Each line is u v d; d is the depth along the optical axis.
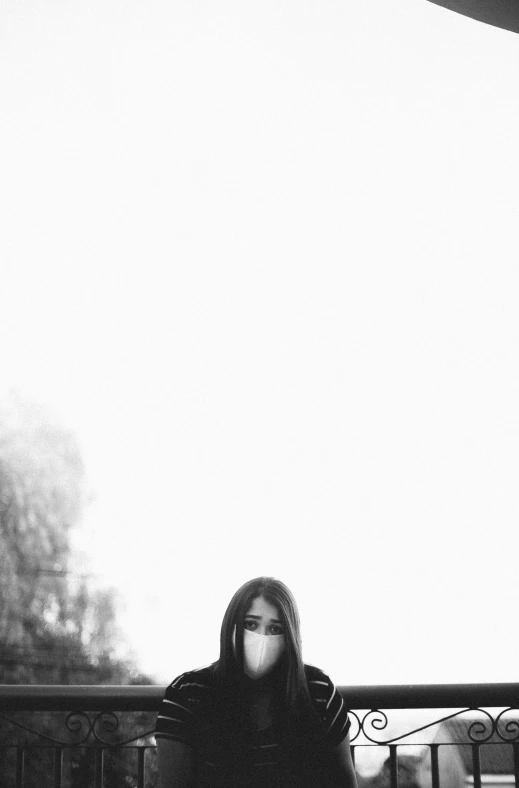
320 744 1.88
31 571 21.78
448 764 5.23
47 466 24.45
